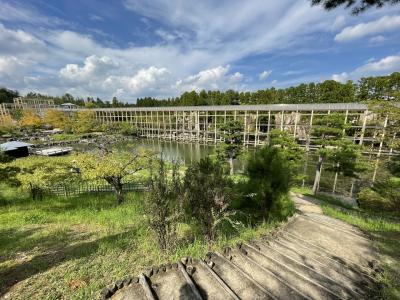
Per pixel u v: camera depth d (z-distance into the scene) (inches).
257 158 277.9
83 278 149.9
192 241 216.8
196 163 252.8
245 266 163.0
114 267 163.8
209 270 153.7
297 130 1144.2
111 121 2167.8
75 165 437.7
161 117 1916.8
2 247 216.7
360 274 165.9
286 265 167.0
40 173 443.5
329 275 162.2
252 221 275.7
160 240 188.4
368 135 868.0
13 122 2130.9
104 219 313.9
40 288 139.5
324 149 612.1
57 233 257.0
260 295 132.3
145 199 195.5
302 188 668.1
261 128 1366.9
